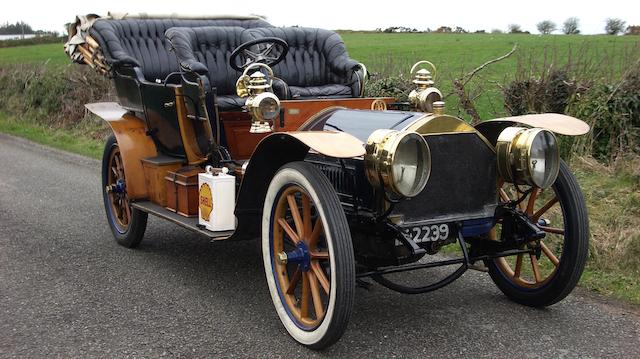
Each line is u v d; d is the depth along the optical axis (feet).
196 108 14.92
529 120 12.25
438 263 11.67
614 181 19.99
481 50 55.21
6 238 18.70
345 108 14.07
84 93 46.03
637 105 22.08
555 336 11.77
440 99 14.65
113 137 18.19
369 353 11.16
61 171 29.71
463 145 11.64
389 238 11.25
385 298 13.73
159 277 15.29
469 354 11.08
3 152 35.99
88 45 19.84
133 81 17.44
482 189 11.99
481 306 13.24
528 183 11.61
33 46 109.29
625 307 13.16
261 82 13.14
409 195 10.43
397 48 63.10
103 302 13.73
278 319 12.73
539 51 40.24
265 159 11.76
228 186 13.37
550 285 12.51
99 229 19.70
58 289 14.53
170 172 15.64
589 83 23.27
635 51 24.13
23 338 11.96
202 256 16.94
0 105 53.36
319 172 10.74
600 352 11.14
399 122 11.72
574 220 11.98
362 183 11.43
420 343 11.51
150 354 11.27
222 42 18.71
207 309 13.28
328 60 18.52
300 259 11.34
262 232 12.14
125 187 17.30
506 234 12.57
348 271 10.19
